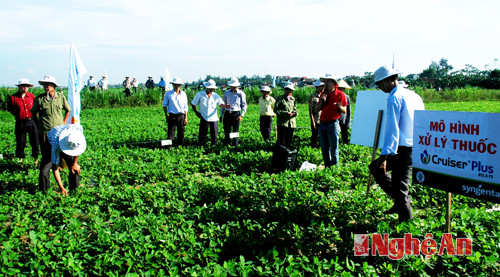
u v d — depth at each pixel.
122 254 4.57
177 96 11.37
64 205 6.11
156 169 8.60
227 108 11.45
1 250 4.49
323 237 5.00
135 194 6.62
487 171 4.11
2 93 24.98
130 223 5.09
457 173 4.40
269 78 71.00
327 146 8.73
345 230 5.39
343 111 8.33
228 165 9.55
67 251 4.43
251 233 5.18
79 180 7.78
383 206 5.93
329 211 5.78
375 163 5.32
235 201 6.68
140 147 12.06
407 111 5.04
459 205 6.44
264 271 4.16
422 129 4.74
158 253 4.59
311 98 11.24
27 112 9.38
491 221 5.28
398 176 5.19
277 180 7.06
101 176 8.26
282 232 5.24
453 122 4.38
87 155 9.91
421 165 4.80
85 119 19.72
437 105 32.19
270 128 11.89
